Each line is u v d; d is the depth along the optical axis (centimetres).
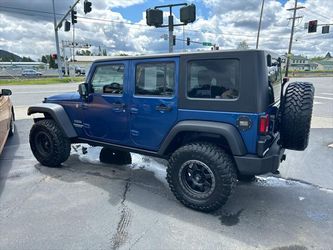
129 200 376
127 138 407
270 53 337
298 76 4644
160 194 395
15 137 689
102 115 426
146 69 370
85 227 313
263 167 313
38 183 425
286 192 405
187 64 337
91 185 421
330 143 654
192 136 358
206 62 327
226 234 303
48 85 2400
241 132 314
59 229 309
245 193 401
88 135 455
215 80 324
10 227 312
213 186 329
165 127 364
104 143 437
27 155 555
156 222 325
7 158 537
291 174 472
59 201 370
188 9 726
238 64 309
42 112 482
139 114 384
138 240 292
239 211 351
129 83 388
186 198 350
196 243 288
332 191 410
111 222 323
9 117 648
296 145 348
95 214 340
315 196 394
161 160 538
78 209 351
